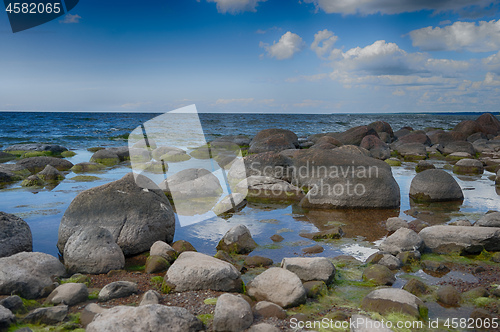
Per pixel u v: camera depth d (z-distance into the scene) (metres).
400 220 6.87
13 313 3.81
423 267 5.17
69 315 3.84
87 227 5.70
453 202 8.92
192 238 6.48
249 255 5.70
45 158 13.95
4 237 5.35
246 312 3.61
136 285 4.44
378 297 4.04
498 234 5.71
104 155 15.92
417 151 18.41
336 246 6.07
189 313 3.59
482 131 24.62
